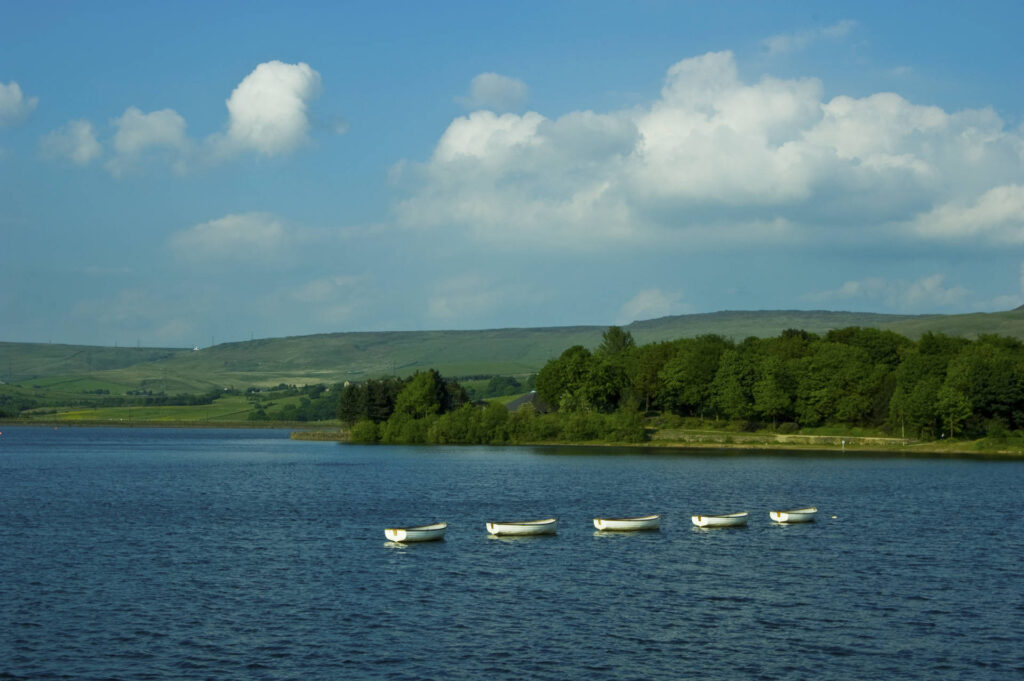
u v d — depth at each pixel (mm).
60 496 136000
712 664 54000
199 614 63938
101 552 86500
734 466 192500
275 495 136875
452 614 64250
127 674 52000
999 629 61094
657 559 84125
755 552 87812
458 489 145500
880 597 69500
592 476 169000
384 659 54594
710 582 74500
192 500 130125
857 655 55750
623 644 57562
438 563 81688
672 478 164500
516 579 75312
